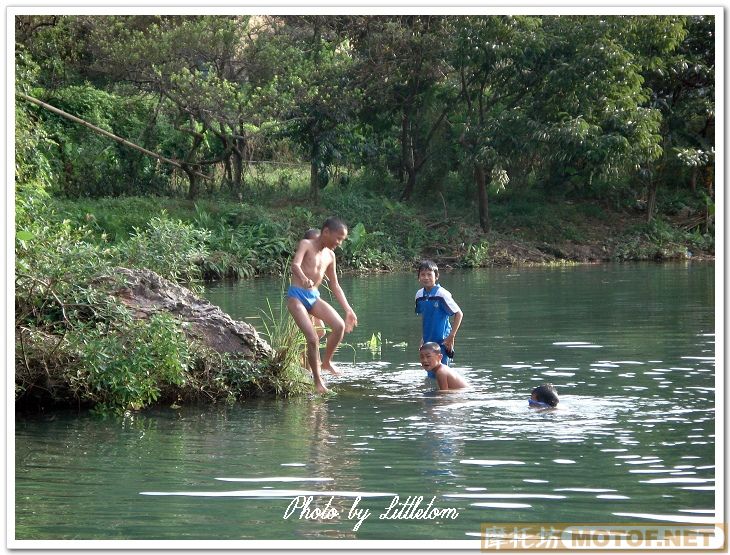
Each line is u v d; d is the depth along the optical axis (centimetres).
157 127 3278
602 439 784
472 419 876
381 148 3525
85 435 851
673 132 3397
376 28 3228
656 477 671
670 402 930
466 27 3011
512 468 699
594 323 1549
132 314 1059
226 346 1073
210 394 1020
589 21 3022
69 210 2711
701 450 743
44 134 1599
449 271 2841
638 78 3030
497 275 2630
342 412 928
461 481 668
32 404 991
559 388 1010
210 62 3006
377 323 1598
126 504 630
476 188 3547
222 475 698
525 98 3219
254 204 3159
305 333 1052
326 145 3247
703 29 3375
